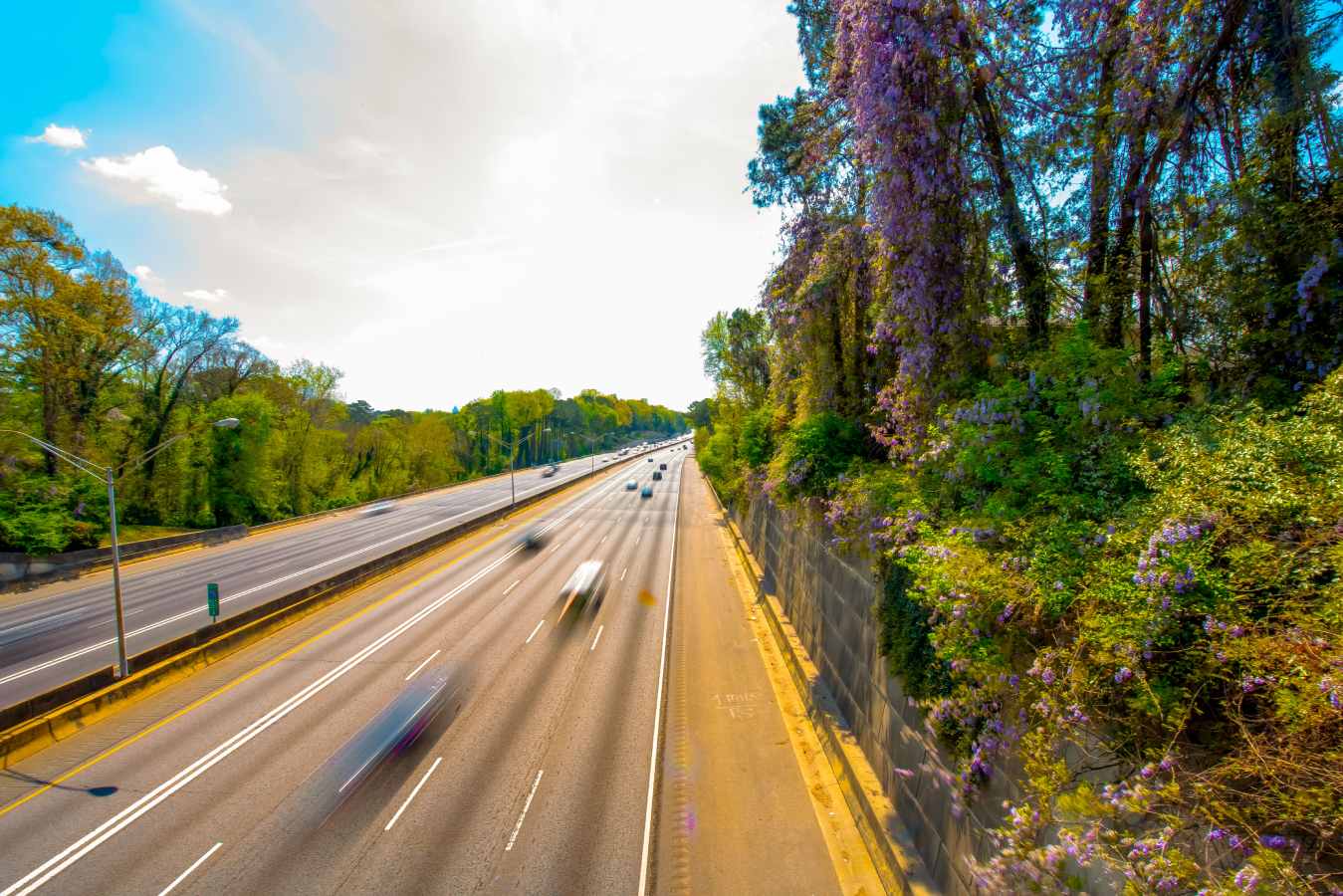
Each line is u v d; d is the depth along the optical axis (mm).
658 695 14742
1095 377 6344
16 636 19406
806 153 17031
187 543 35344
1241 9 6746
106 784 10977
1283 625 3678
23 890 8406
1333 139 6039
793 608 18750
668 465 104500
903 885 7723
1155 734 4039
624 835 9578
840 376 15969
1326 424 4375
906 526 8625
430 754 11961
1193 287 7223
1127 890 3682
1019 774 5555
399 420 76562
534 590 24922
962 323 9227
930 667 7695
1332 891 2863
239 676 15906
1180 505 4395
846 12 10125
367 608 22297
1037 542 5473
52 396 34656
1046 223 9414
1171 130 7527
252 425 44562
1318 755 3102
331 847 9281
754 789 10898
